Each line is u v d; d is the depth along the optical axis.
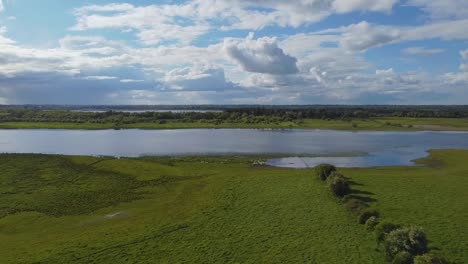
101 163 73.69
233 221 39.47
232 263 29.97
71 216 43.34
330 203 44.53
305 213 41.22
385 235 31.45
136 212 44.16
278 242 33.72
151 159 82.88
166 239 35.06
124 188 55.78
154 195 51.81
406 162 82.81
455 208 41.59
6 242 35.62
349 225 37.31
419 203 43.47
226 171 68.44
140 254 31.91
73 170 68.12
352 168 71.69
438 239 32.94
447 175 60.16
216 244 33.69
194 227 38.00
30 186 56.91
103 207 46.59
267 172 65.12
